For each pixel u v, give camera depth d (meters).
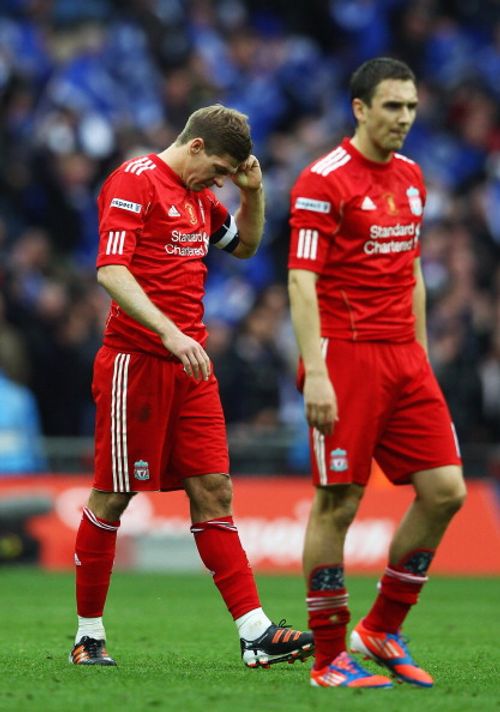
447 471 18.83
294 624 29.31
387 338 18.89
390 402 18.88
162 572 45.41
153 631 27.84
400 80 18.67
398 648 19.05
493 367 53.66
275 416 50.44
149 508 46.03
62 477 45.72
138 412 20.88
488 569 46.66
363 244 18.78
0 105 58.34
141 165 20.86
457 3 74.88
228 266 58.00
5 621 29.27
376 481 46.25
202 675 19.78
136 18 64.81
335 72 69.25
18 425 45.22
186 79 62.25
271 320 51.53
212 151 20.80
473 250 61.81
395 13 72.12
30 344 50.56
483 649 25.08
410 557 18.98
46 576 42.09
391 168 19.12
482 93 70.12
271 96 64.94
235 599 21.02
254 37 68.69
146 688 17.98
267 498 46.56
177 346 19.80
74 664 21.12
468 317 55.16
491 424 53.22
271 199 59.72
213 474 21.14
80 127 57.16
